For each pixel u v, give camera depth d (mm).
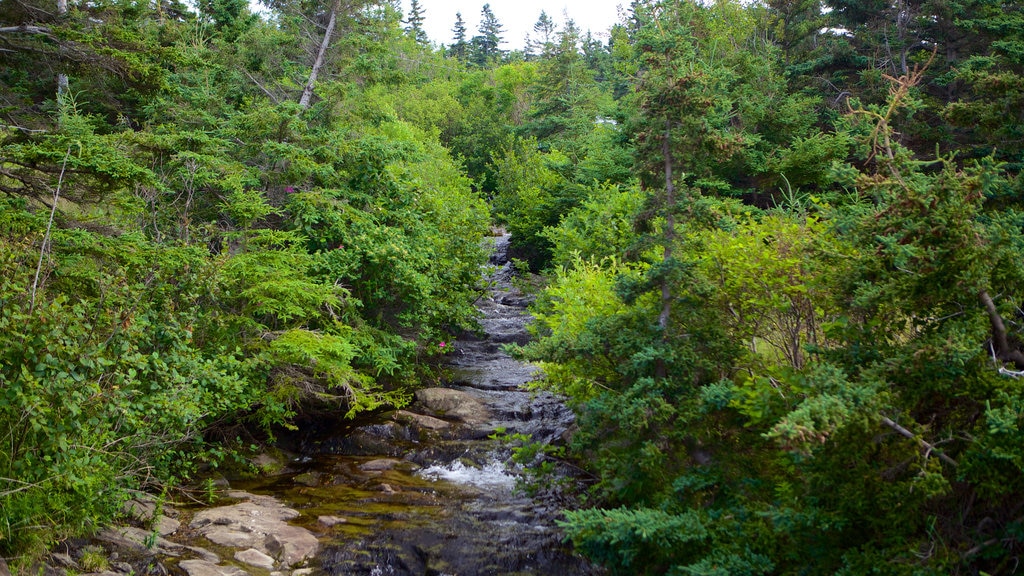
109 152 7902
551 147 37469
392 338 12320
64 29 9594
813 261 5977
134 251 7516
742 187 19750
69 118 10422
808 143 16656
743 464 5926
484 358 16484
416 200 14250
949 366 4359
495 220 31812
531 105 53156
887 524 4586
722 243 7219
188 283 8055
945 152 18672
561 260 17297
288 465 10234
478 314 16641
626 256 6742
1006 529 4219
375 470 10047
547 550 7352
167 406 6449
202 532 7215
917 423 4727
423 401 12570
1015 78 6363
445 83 55375
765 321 6965
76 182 8039
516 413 12180
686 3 22953
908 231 4520
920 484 4160
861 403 4211
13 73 13070
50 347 5156
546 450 7934
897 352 4828
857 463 4605
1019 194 5398
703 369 6172
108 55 10102
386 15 19641
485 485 9477
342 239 12000
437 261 14656
